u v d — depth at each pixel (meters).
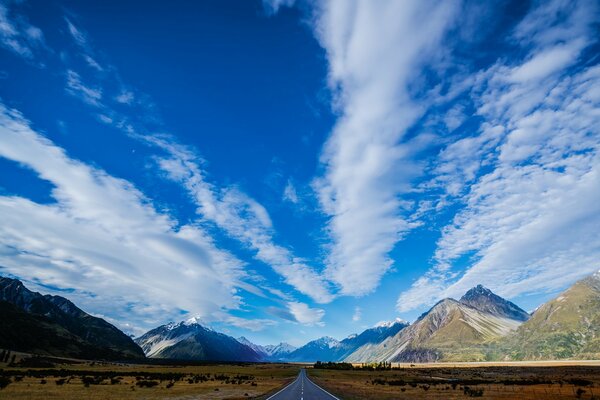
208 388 61.81
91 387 55.69
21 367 159.75
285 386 69.31
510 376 132.75
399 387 70.00
